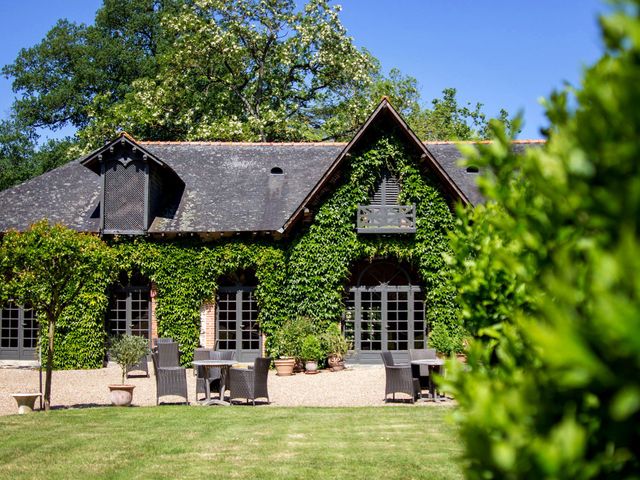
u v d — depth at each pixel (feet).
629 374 5.22
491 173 9.91
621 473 6.68
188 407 45.70
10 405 49.55
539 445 5.89
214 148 87.20
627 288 5.29
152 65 144.05
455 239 13.87
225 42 109.09
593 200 6.37
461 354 67.26
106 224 73.92
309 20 112.47
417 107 144.46
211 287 74.49
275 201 77.41
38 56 149.28
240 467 28.25
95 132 113.50
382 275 75.05
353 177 72.28
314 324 71.15
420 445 32.04
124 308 76.43
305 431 35.96
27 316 79.05
